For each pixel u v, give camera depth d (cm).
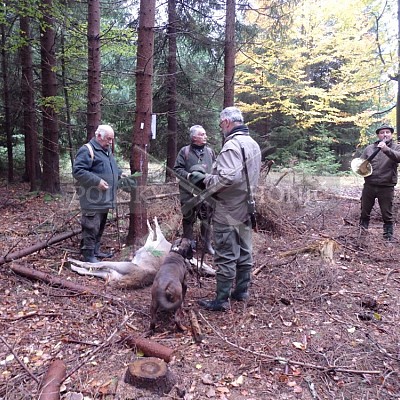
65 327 302
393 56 962
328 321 322
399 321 323
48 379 224
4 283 376
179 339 291
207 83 1066
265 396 226
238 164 311
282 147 1374
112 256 478
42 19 859
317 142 1391
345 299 365
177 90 1084
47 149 972
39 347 272
